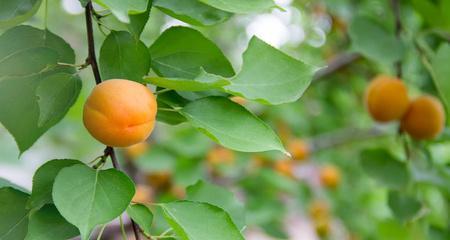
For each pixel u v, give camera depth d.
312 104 1.79
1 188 0.75
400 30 1.06
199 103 0.75
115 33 0.76
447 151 1.56
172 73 0.78
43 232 0.73
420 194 1.21
